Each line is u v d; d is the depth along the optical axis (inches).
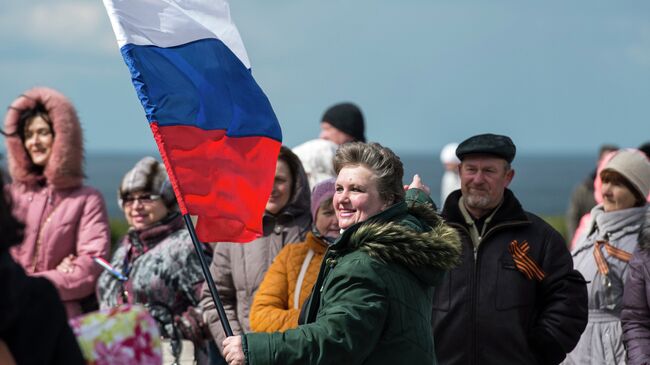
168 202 602.2
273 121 462.3
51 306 274.2
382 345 381.4
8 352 267.3
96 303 638.5
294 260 512.4
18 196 636.7
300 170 577.0
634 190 585.6
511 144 514.6
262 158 458.3
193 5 455.8
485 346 500.1
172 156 439.8
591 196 1082.7
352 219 398.9
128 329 291.1
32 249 628.1
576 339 502.9
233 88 457.4
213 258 580.7
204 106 447.8
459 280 506.9
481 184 510.0
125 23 438.6
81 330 288.0
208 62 454.0
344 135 845.8
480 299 502.9
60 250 631.2
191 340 577.0
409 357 382.0
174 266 588.4
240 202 452.8
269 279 511.5
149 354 293.0
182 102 443.5
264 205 458.6
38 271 629.0
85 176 646.5
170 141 439.8
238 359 374.9
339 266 385.1
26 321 268.7
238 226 453.4
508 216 512.7
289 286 507.5
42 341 270.1
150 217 599.2
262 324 494.3
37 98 634.2
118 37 436.8
